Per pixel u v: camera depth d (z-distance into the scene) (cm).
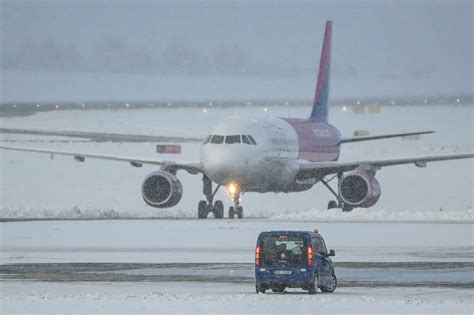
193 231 18162
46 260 13812
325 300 9544
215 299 9569
